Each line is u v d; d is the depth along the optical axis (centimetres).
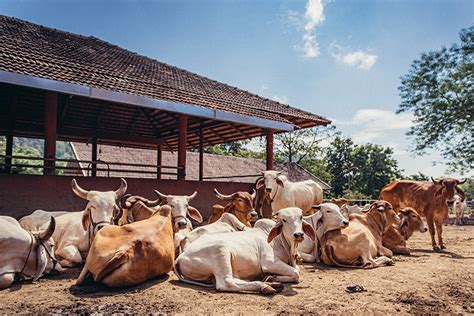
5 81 675
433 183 866
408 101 2275
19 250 448
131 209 614
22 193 670
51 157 759
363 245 590
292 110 1341
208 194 966
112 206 525
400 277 515
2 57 757
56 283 453
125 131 1541
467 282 492
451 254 752
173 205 593
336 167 5078
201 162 1338
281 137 3988
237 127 1327
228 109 1027
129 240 439
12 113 1212
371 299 404
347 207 828
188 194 923
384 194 970
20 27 1142
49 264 489
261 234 496
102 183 771
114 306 364
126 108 1305
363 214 688
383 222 689
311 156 4119
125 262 417
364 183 4988
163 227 490
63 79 756
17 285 442
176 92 1023
